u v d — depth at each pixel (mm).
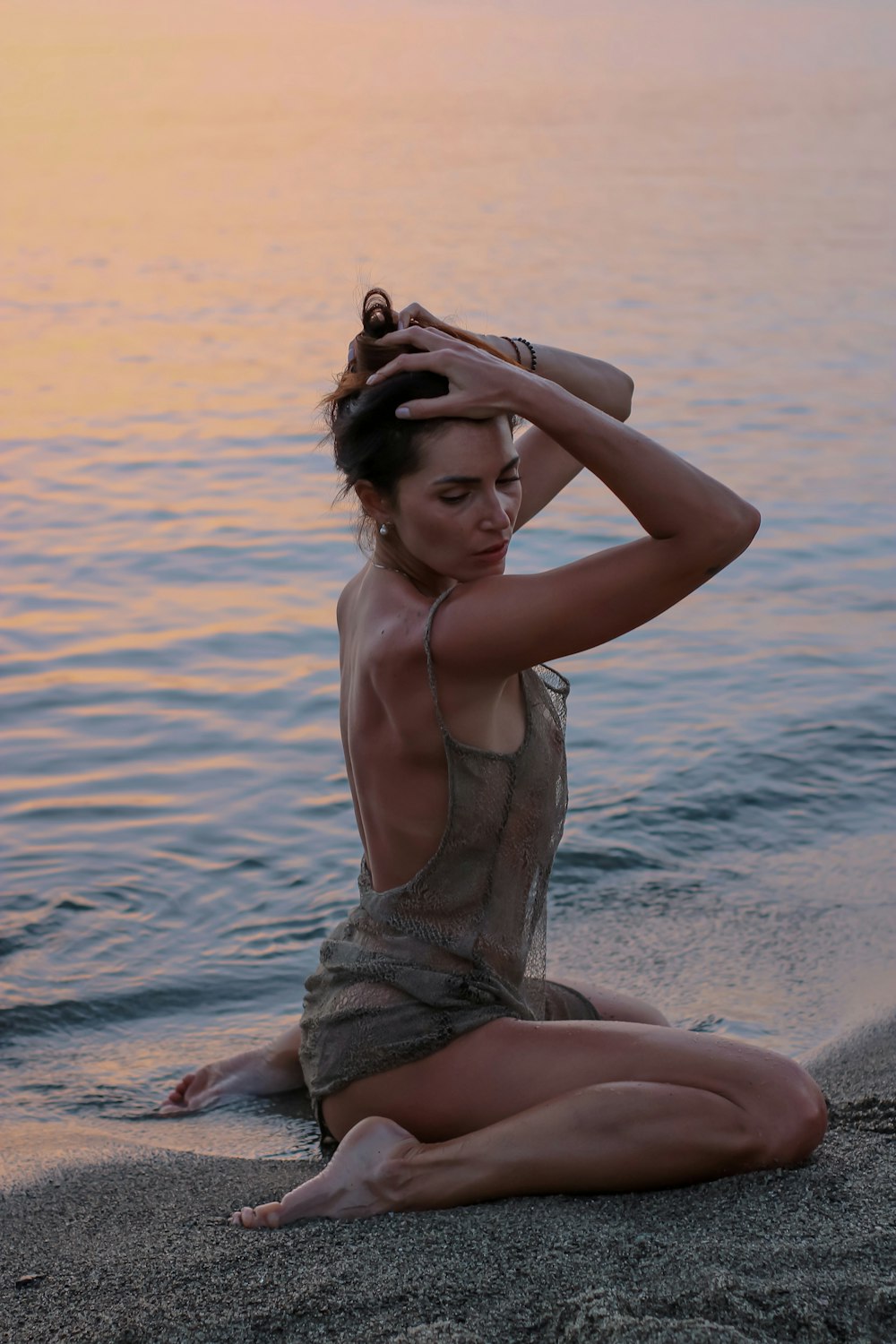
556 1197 2557
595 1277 2215
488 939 2795
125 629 7121
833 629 6887
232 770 5449
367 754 2791
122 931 4246
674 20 76750
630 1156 2523
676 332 14727
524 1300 2164
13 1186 2818
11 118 38625
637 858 4582
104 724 5922
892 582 7586
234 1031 3748
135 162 30391
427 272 18453
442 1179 2562
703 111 39438
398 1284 2238
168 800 5172
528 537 8492
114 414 11836
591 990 3236
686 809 4918
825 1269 2189
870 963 3869
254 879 4566
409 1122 2771
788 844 4680
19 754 5613
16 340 14797
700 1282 2135
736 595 7434
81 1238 2570
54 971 4012
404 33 71000
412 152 31812
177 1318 2199
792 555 8086
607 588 2512
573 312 15812
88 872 4605
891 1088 3053
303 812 5066
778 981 3789
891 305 16016
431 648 2602
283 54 60188
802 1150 2561
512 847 2793
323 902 4418
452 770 2686
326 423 2938
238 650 6820
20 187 26719
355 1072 2809
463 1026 2738
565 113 39469
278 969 4047
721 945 4016
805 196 25016
